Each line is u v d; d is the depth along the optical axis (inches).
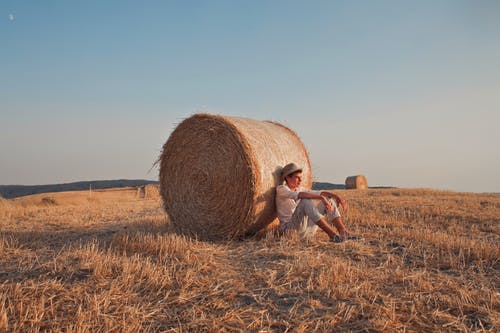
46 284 154.8
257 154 262.2
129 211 458.3
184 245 217.8
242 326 123.7
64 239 267.0
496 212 374.6
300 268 173.2
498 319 125.2
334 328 121.4
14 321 124.8
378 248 224.5
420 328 120.7
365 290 148.5
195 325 124.0
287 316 129.8
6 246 231.0
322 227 247.3
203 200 277.7
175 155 291.0
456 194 609.0
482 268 182.9
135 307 136.6
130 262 183.2
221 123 269.7
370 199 504.1
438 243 228.1
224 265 190.2
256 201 259.4
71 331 116.9
